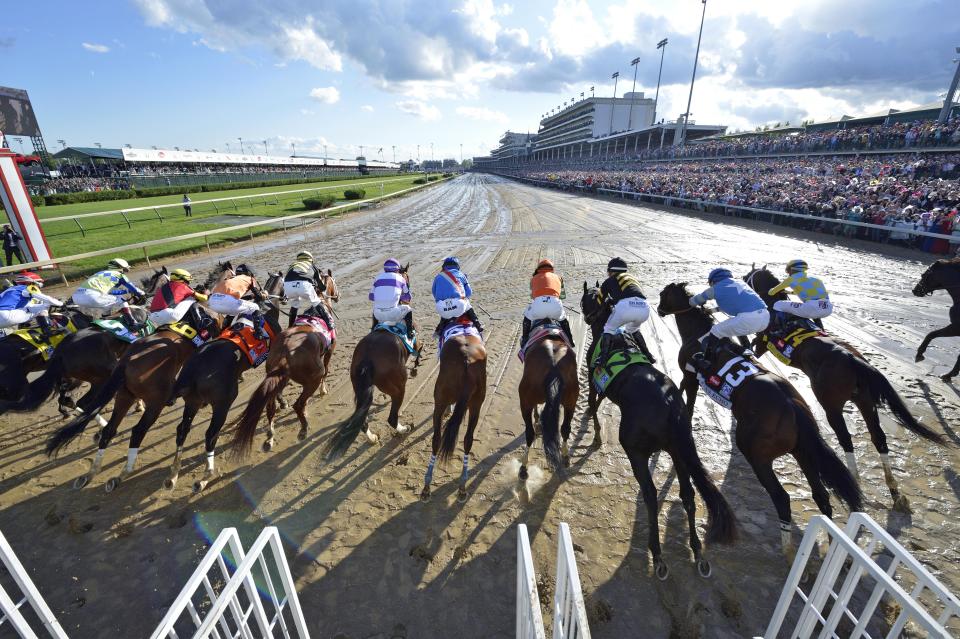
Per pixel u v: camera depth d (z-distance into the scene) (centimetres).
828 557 223
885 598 303
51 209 2644
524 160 13750
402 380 455
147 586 323
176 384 405
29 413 566
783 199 1797
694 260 1242
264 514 388
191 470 447
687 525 370
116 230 1830
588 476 428
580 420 523
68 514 390
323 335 505
